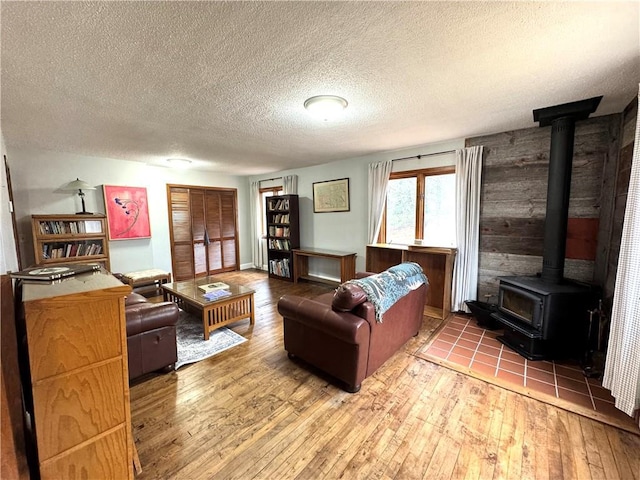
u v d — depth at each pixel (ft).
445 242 12.07
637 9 3.97
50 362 3.17
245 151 12.80
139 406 6.17
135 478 4.45
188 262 18.10
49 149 12.13
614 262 7.90
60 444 3.31
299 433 5.39
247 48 4.86
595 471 4.53
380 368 7.61
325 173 16.40
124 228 14.85
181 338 9.46
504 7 3.95
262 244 21.34
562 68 5.72
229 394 6.58
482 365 7.71
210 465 4.71
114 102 7.02
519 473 4.51
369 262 13.99
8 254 7.02
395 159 13.20
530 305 8.09
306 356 7.49
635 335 5.36
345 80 6.12
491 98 7.21
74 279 4.03
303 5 3.84
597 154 8.64
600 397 6.31
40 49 4.71
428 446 5.06
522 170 9.98
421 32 4.51
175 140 10.76
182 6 3.80
